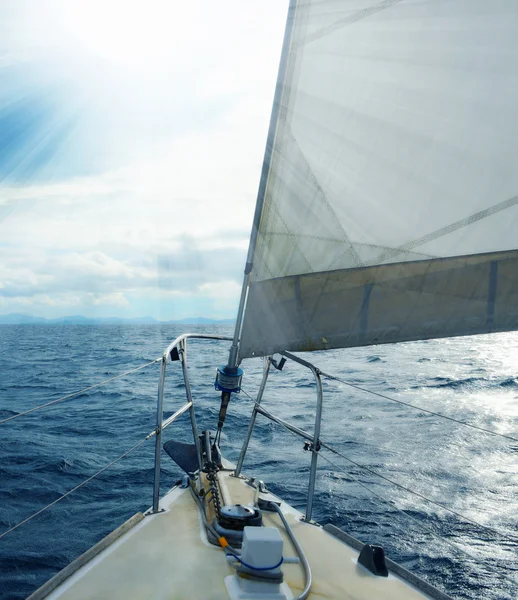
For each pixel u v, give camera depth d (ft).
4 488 23.63
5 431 35.68
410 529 19.63
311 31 5.91
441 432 34.24
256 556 6.46
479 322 5.63
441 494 23.24
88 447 31.19
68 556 16.98
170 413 39.93
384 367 72.64
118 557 7.35
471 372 67.05
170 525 8.45
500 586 15.85
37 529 19.07
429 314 5.78
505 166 5.46
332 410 41.42
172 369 63.82
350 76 5.86
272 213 6.20
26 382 58.49
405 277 5.84
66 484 24.17
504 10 5.32
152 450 30.07
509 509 21.56
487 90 5.46
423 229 5.75
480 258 5.61
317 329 6.15
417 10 5.59
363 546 8.02
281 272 6.26
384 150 5.82
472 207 5.58
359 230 5.95
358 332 6.01
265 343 6.36
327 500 22.18
